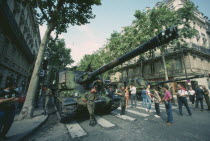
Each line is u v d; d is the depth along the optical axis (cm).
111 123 482
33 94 581
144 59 2300
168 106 465
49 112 740
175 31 179
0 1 799
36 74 600
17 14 1227
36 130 427
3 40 1013
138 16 1648
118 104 628
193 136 339
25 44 1507
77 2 774
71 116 482
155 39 214
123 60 318
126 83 1623
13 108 336
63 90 658
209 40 2397
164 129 403
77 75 724
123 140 326
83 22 877
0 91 314
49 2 646
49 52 2589
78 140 336
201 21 2291
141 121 502
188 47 1741
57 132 407
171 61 1902
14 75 1383
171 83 1861
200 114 614
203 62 1939
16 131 382
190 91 966
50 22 654
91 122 473
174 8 2023
